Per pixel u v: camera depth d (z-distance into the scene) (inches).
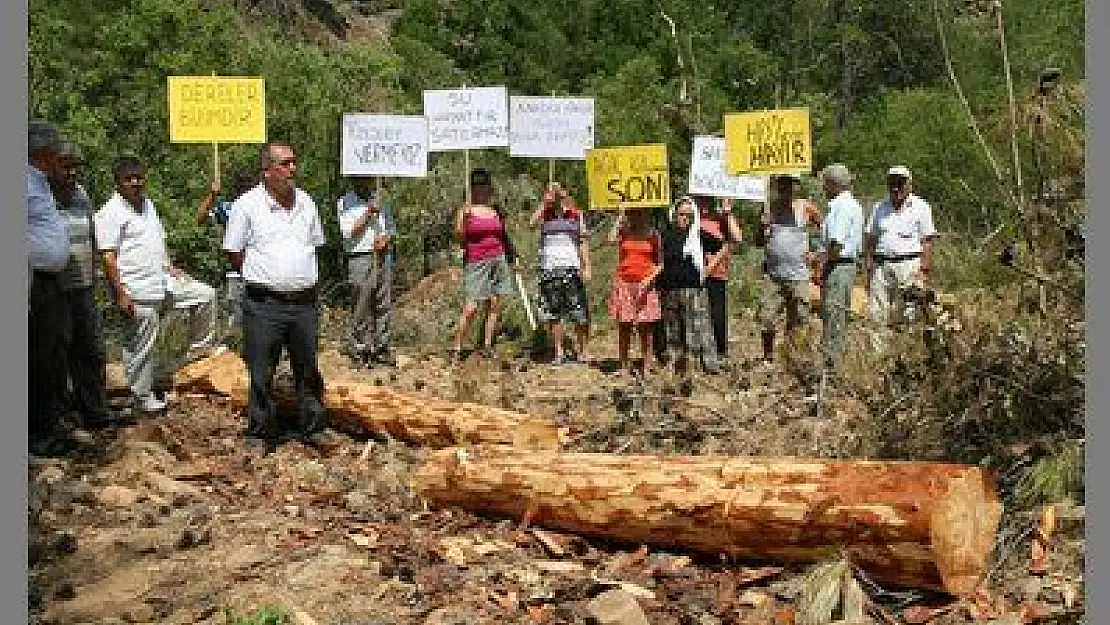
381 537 283.7
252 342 357.7
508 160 860.6
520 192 819.4
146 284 377.1
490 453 297.9
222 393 402.9
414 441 357.4
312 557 272.1
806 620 234.4
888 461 264.4
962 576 242.1
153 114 597.3
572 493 277.4
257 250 354.3
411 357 513.3
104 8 625.6
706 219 496.4
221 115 436.5
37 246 332.2
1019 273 300.5
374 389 368.2
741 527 255.4
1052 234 292.5
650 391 407.2
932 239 406.9
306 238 359.6
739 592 253.3
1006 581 247.3
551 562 271.4
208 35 636.7
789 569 255.9
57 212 336.8
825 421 326.3
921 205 411.2
